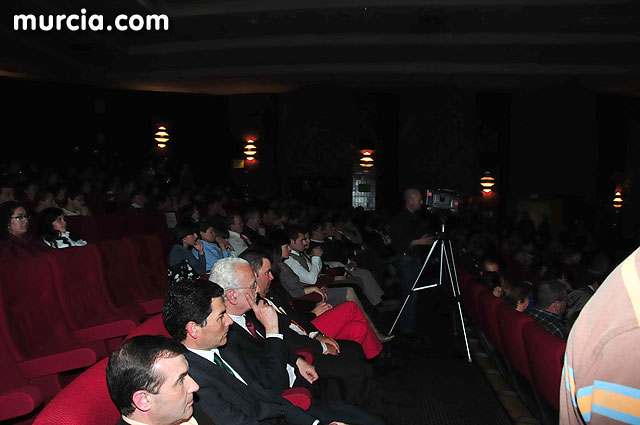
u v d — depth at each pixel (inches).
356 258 288.8
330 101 606.9
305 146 610.2
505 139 616.7
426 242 198.2
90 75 542.9
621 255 196.1
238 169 647.8
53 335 109.7
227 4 391.2
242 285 99.6
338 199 616.7
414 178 594.2
